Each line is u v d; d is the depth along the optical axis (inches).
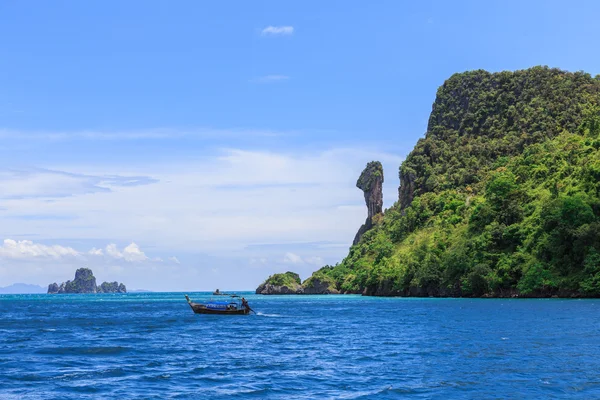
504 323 2797.7
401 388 1306.6
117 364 1721.2
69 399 1245.7
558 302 4667.8
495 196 6904.5
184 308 6092.5
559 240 5561.0
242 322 3531.0
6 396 1277.1
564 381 1325.0
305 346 2148.1
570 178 6545.3
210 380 1444.4
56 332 2891.2
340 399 1216.2
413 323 3046.3
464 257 6609.3
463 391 1258.0
